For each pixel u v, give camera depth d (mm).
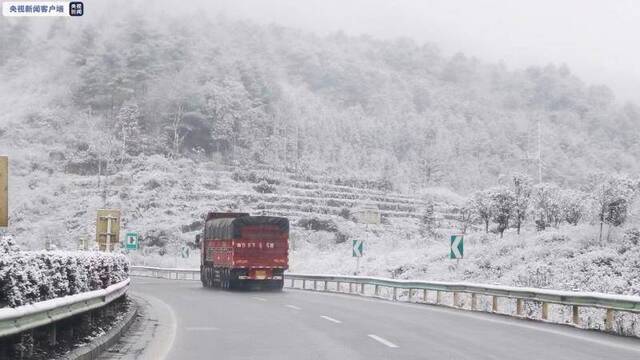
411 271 41219
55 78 176875
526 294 19453
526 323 17844
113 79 154125
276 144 150250
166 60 163500
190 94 146250
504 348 12711
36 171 119500
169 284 43125
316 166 151000
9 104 168250
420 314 20406
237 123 148125
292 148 158875
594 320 20422
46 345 10297
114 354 11867
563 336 14812
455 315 20188
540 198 48500
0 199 9445
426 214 80375
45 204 104125
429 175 163375
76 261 11406
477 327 16594
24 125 144375
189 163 123062
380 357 11547
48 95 166000
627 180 38781
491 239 47250
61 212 100625
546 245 39125
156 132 141125
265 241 34094
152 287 38531
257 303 25047
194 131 141250
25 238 90062
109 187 107562
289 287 40750
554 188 49156
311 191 117938
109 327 14328
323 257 61594
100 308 14547
